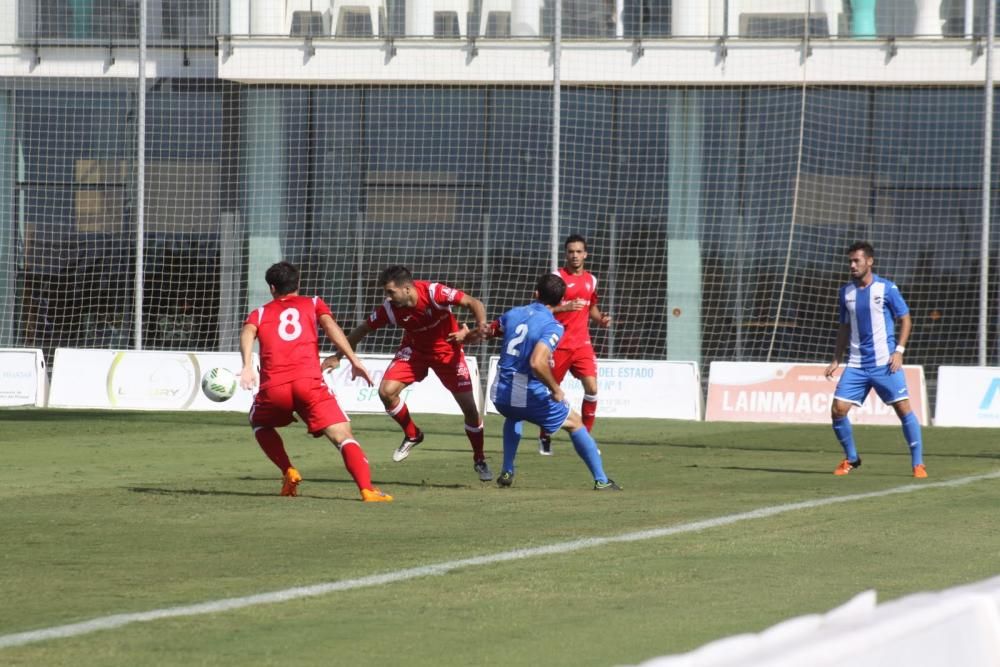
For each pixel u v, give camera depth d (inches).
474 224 2615.7
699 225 2586.1
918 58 2480.3
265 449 1024.9
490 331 1109.1
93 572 658.2
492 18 2566.4
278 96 2640.3
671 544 765.9
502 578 642.8
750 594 600.4
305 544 762.2
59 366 2298.2
